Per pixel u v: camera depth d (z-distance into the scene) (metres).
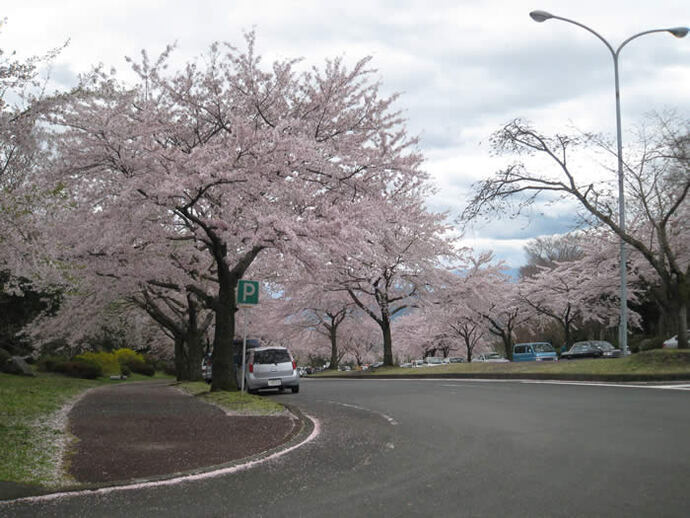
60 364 34.41
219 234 15.77
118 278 21.09
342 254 16.14
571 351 37.12
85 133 15.11
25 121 11.16
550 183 20.41
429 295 36.09
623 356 21.14
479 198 20.75
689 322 29.45
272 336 50.56
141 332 42.47
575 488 5.45
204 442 8.59
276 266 18.95
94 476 6.39
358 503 5.19
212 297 18.62
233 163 14.93
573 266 41.50
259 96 17.50
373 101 18.38
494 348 78.69
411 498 5.30
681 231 28.12
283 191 15.45
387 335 36.78
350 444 8.31
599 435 8.19
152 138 16.33
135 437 9.05
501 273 44.69
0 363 27.48
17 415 11.23
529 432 8.70
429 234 32.12
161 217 16.94
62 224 15.38
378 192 17.98
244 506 5.19
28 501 5.40
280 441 8.66
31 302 23.98
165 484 6.02
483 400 13.78
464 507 4.96
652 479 5.68
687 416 9.67
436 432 9.17
